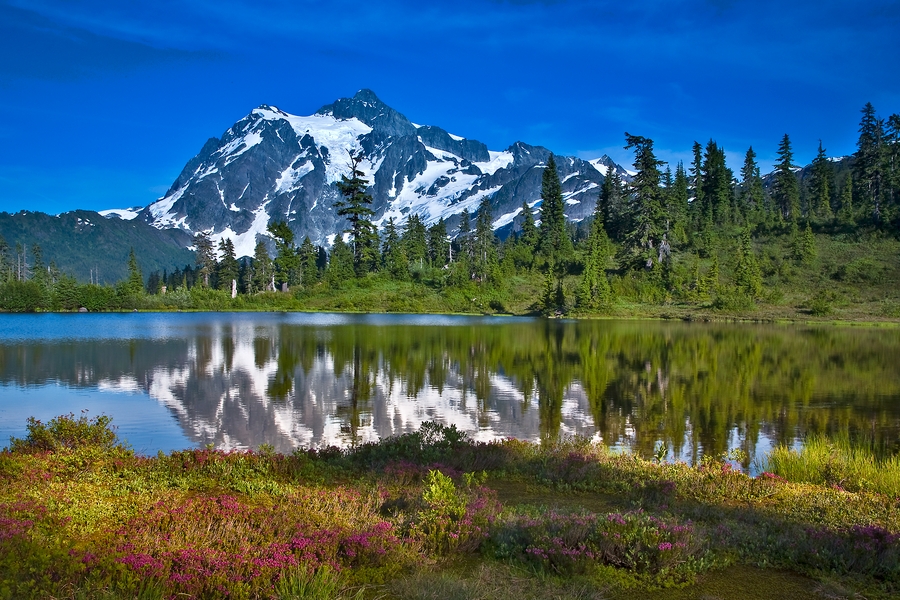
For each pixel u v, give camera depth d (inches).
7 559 274.4
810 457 617.3
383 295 4926.2
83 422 615.8
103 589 259.9
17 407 943.0
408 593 280.4
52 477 456.8
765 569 328.8
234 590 270.8
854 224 4598.9
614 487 501.7
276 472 514.0
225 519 358.9
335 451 592.7
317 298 5044.3
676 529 352.5
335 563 303.3
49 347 1831.9
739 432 816.9
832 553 339.0
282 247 6077.8
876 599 295.7
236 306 5103.3
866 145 4913.9
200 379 1229.7
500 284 4722.0
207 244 6697.8
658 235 4271.7
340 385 1167.0
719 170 5324.8
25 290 4879.4
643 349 1835.6
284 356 1621.6
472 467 554.9
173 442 740.0
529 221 5910.4
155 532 335.9
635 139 4407.0
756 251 4439.0
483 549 340.5
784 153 5300.2
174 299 5275.6
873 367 1440.7
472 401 1016.9
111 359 1540.4
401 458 566.3
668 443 759.7
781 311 3412.9
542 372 1353.3
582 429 829.8
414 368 1405.0
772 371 1374.3
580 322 3216.0
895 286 3705.7
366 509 402.0
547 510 410.3
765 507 452.1
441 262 6117.1
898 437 792.9
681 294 3895.2
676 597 290.8
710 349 1839.3
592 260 3875.5
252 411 924.0
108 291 5167.3
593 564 317.4
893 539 355.9
